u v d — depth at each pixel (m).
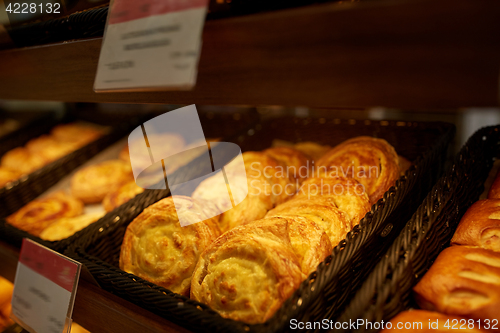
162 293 0.36
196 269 0.38
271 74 0.29
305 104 0.28
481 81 0.21
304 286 0.33
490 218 0.39
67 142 0.90
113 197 0.63
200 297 0.37
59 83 0.42
